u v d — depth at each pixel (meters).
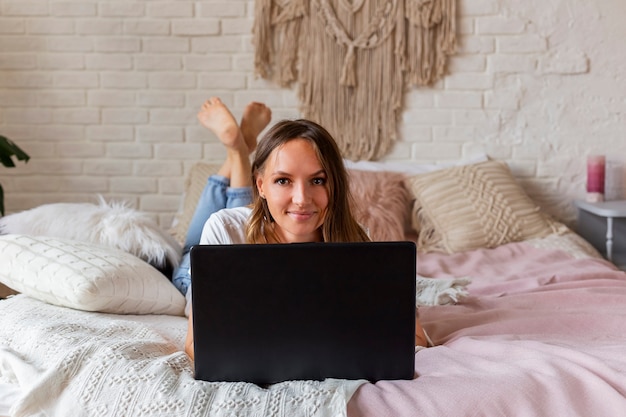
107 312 1.94
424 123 3.65
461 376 1.43
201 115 2.71
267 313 1.44
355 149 3.64
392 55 3.59
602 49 3.59
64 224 2.27
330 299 1.44
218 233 1.82
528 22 3.58
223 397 1.39
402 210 3.29
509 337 1.76
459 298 2.19
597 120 3.63
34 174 3.70
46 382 1.47
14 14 3.61
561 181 3.66
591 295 2.19
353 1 3.56
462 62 3.61
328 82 3.61
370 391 1.40
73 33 3.62
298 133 1.59
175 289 2.15
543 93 3.62
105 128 3.67
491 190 3.25
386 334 1.46
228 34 3.61
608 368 1.45
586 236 3.62
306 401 1.36
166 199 3.70
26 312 1.86
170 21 3.61
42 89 3.65
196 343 1.45
